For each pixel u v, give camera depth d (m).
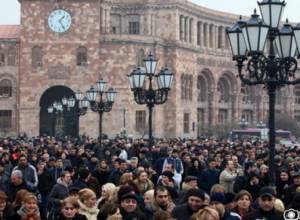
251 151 49.66
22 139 88.44
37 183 34.75
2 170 35.34
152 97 44.81
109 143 68.38
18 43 121.62
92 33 120.25
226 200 24.89
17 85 121.75
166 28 134.88
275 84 27.70
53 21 120.19
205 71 149.25
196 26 145.88
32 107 119.50
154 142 75.44
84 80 120.00
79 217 21.72
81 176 30.16
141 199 25.55
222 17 155.38
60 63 120.19
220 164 41.56
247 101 162.25
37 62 120.31
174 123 130.12
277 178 34.19
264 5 27.77
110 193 24.97
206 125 144.88
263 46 27.58
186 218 21.09
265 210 21.78
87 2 120.00
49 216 24.34
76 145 66.31
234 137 131.38
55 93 124.00
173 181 30.27
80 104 93.38
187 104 136.12
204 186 35.88
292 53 28.25
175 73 130.25
